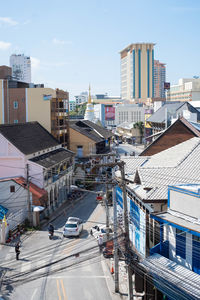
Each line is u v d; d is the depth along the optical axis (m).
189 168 25.59
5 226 29.73
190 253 17.75
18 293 20.67
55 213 39.66
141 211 24.02
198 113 63.34
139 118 138.12
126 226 18.48
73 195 46.62
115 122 143.00
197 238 17.30
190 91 152.00
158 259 18.77
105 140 72.00
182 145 32.81
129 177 30.36
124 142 122.81
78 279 22.83
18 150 38.69
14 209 35.44
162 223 19.95
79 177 53.81
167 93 172.12
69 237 30.94
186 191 18.89
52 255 26.42
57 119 55.62
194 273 17.11
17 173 39.12
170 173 25.58
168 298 18.11
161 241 20.00
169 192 20.17
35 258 25.83
